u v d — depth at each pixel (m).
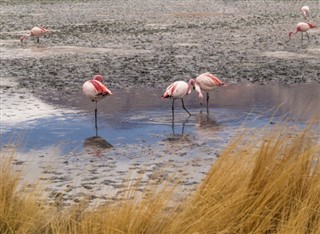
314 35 34.81
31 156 12.32
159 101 17.77
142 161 11.84
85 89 14.91
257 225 6.36
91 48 30.25
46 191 9.87
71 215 7.52
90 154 12.49
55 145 13.23
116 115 16.11
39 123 15.26
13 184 7.79
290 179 6.82
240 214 6.46
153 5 62.03
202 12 52.72
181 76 21.91
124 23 43.38
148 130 14.52
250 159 7.14
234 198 6.51
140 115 16.06
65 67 24.31
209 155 12.16
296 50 28.45
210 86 16.28
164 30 38.28
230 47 29.75
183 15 49.84
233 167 6.99
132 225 6.42
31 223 7.11
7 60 26.55
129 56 27.14
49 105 17.36
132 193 7.58
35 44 32.47
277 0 67.69
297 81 20.52
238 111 16.30
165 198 6.84
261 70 22.86
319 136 8.18
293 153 7.09
